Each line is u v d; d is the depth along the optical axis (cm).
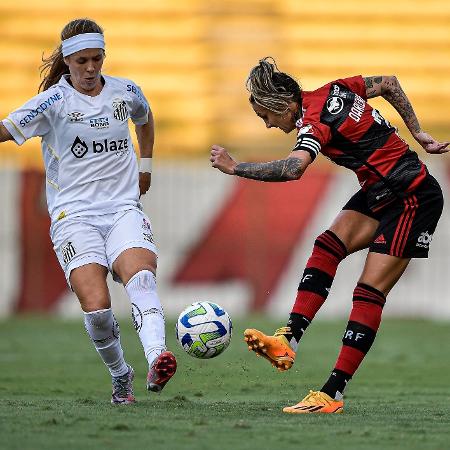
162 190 5447
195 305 2027
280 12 7394
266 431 1650
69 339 4238
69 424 1700
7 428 1650
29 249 5312
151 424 1711
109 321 1991
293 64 7238
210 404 2134
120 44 7212
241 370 3158
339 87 2014
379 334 4575
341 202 5419
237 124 6894
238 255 5444
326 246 2092
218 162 1925
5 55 7144
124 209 2033
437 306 5381
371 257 1983
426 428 1728
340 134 1947
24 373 3048
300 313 2052
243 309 5441
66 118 2003
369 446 1514
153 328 1908
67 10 7350
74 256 1992
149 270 1962
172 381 2850
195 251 5453
